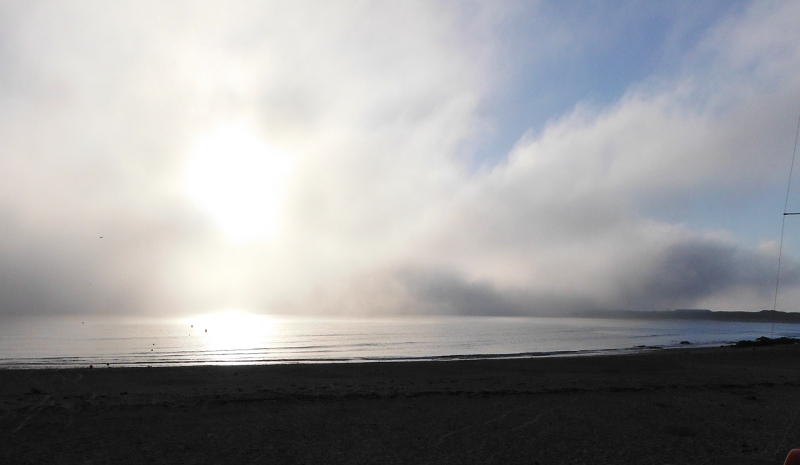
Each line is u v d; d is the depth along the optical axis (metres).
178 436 12.10
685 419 14.26
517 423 13.68
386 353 52.53
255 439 11.87
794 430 12.97
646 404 16.52
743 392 19.11
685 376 24.44
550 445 11.44
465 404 16.39
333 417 14.33
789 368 28.16
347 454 10.67
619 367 28.59
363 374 25.36
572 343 72.25
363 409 15.51
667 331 130.12
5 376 23.03
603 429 13.02
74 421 13.55
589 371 26.86
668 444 11.54
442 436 12.23
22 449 10.85
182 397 17.56
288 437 12.08
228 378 23.64
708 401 17.11
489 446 11.34
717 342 75.06
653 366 29.02
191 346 67.38
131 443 11.44
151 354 51.72
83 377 23.20
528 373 25.89
